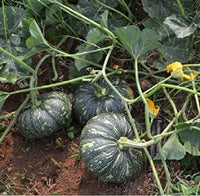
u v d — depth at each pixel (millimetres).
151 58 1323
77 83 1324
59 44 1329
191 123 1098
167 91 1324
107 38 1310
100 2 1323
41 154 1232
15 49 1209
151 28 1315
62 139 1256
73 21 1369
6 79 1140
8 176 1193
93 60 1261
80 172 1179
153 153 1199
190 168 1182
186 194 1052
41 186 1173
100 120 1095
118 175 1059
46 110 1167
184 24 1238
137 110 1312
